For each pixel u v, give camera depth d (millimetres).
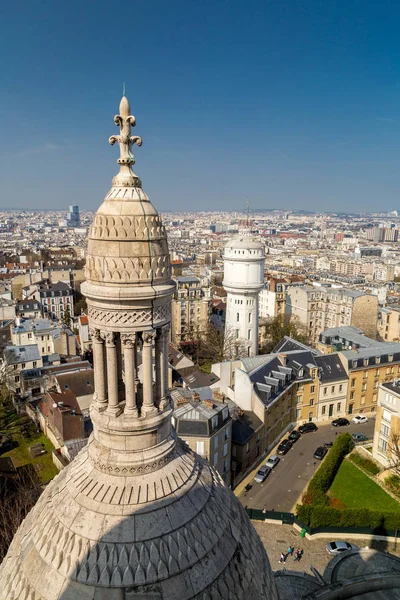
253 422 74375
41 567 13602
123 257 14391
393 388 71438
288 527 59062
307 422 90500
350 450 77250
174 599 12898
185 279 142000
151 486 14547
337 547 54188
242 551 15070
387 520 56344
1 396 97688
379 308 145125
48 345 113312
